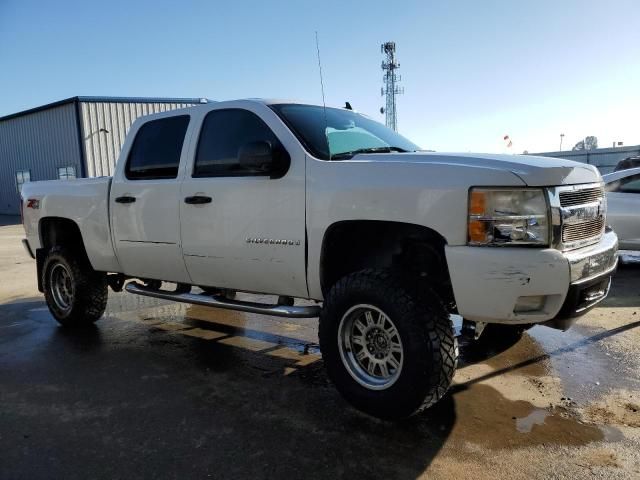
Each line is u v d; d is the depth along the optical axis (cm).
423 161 333
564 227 307
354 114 471
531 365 434
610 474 277
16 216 2909
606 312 584
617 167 1009
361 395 341
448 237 309
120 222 494
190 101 2655
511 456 296
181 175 442
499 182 299
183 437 323
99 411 363
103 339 536
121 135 2497
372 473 281
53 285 588
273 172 378
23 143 2786
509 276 292
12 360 474
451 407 359
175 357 475
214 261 424
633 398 369
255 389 397
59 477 282
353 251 376
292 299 419
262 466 289
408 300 317
